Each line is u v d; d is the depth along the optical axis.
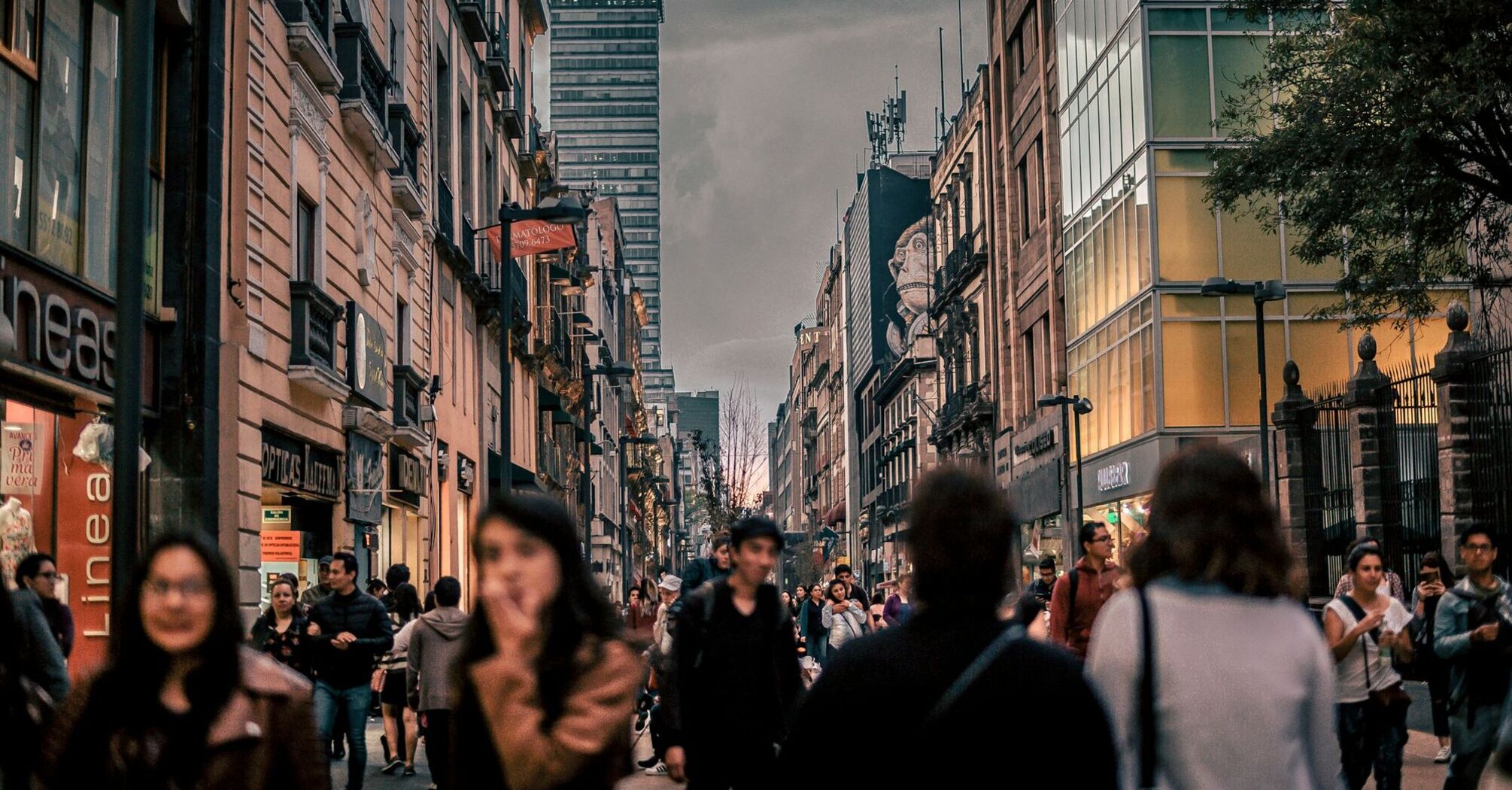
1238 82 34.28
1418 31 17.25
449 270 31.61
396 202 26.09
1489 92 16.69
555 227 28.95
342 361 21.42
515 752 3.45
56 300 13.18
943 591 3.22
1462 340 18.94
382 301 24.61
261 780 3.82
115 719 3.82
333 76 20.55
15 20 12.62
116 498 9.17
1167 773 3.49
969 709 3.09
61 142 13.62
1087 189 40.38
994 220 54.16
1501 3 16.86
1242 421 34.09
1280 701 3.48
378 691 14.05
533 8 47.03
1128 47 35.84
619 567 81.69
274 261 18.25
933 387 75.44
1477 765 8.15
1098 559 9.45
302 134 19.47
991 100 54.34
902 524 79.88
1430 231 19.30
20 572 9.44
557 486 51.31
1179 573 3.66
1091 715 3.13
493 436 37.72
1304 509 23.98
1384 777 8.48
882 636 3.25
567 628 3.55
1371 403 21.36
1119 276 37.16
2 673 4.48
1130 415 36.38
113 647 3.93
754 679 7.38
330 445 21.03
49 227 13.34
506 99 41.06
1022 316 50.66
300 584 20.38
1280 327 34.12
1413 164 17.80
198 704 3.82
